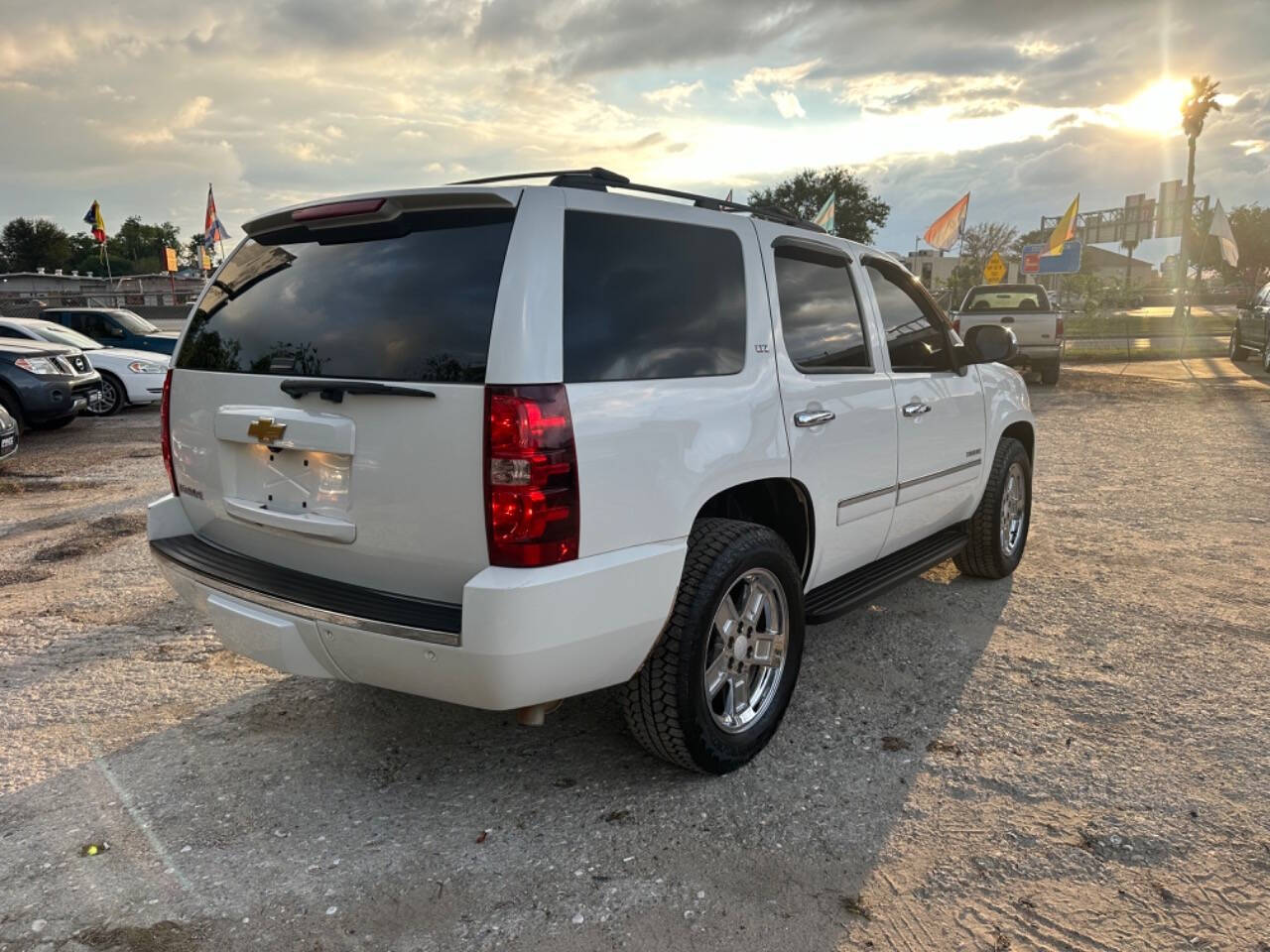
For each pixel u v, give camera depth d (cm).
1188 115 3691
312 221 296
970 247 6091
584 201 279
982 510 511
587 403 262
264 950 236
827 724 359
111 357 1440
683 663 294
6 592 528
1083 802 301
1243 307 2084
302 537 295
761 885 261
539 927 244
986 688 390
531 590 249
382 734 354
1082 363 2180
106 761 333
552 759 335
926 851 276
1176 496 756
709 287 315
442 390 255
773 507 362
